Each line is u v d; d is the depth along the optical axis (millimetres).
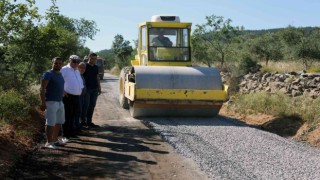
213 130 10164
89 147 8219
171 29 13523
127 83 12867
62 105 8172
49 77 7719
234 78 18984
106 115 12672
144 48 13773
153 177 6348
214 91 11828
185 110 12125
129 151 7965
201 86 12086
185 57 13508
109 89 22781
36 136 8930
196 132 9836
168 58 13398
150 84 11867
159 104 11766
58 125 8219
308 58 23438
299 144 9234
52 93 7820
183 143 8609
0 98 9641
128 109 14227
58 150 7875
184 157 7590
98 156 7531
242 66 22484
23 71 12648
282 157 7664
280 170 6801
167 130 10016
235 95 16828
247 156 7656
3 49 11641
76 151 7859
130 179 6227
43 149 7887
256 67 22516
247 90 17375
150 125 10828
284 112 12883
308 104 12789
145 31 13617
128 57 51188
